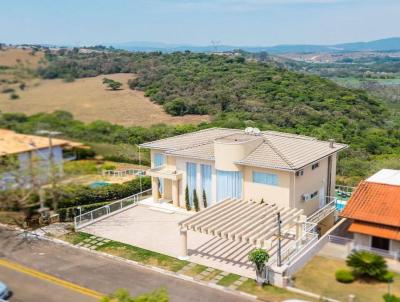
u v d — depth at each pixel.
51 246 28.25
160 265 25.50
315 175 32.72
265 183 30.45
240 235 23.92
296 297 21.66
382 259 23.36
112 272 24.86
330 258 25.95
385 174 32.75
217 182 32.28
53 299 21.98
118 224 31.78
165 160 35.41
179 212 33.72
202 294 22.25
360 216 26.83
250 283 23.22
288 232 29.02
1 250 27.41
